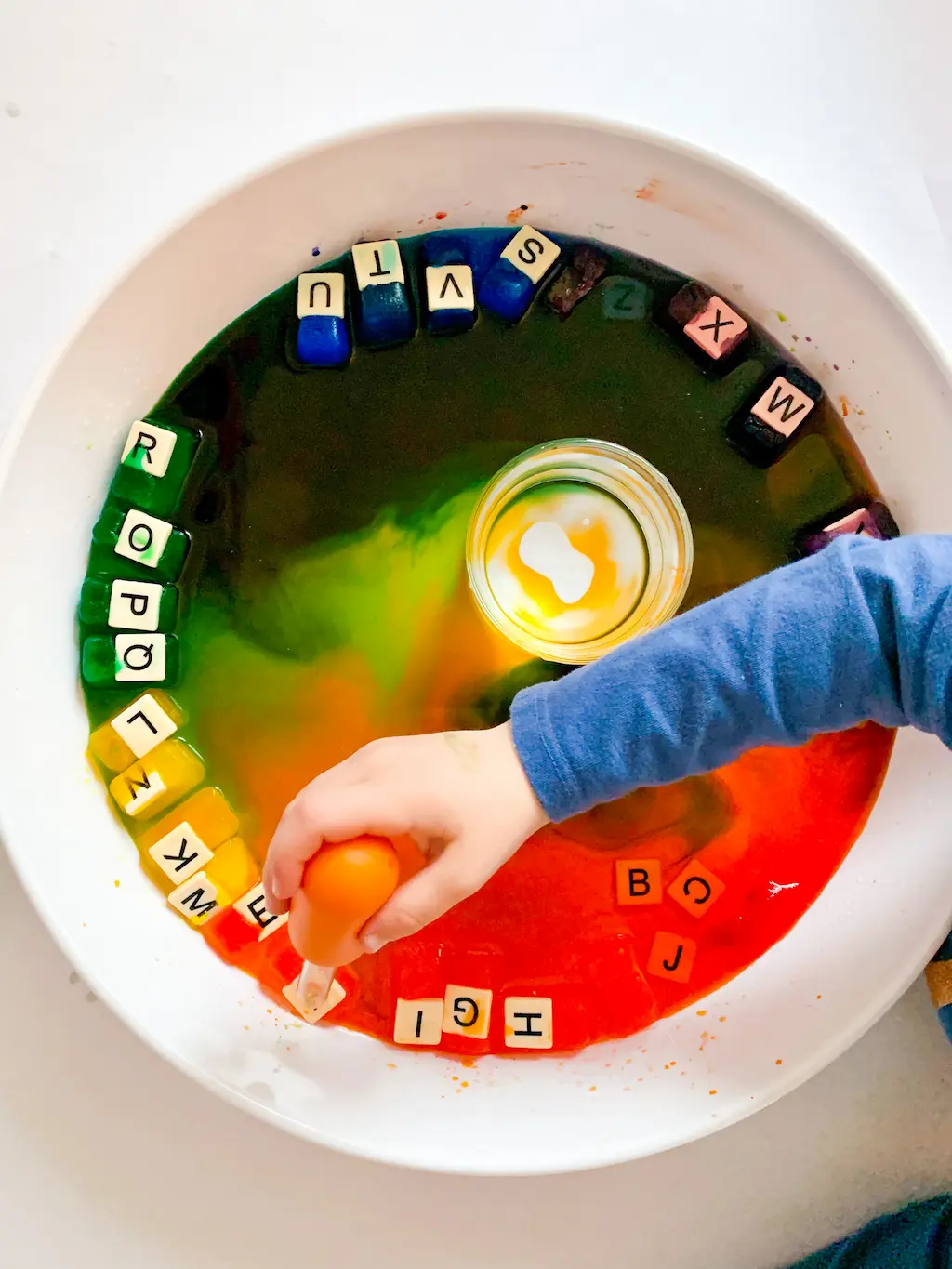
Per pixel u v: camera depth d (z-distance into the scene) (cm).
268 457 70
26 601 64
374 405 71
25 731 63
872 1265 72
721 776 73
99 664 68
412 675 71
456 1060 69
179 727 70
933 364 64
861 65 70
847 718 58
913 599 55
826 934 69
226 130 69
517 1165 64
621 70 70
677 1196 74
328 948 57
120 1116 72
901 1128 73
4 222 68
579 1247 73
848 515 70
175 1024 65
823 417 70
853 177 71
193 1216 73
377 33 69
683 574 70
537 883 72
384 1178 73
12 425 60
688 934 72
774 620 56
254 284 67
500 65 69
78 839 66
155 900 69
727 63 70
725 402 71
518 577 72
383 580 71
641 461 69
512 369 71
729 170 62
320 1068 67
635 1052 69
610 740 57
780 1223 73
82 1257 72
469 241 69
